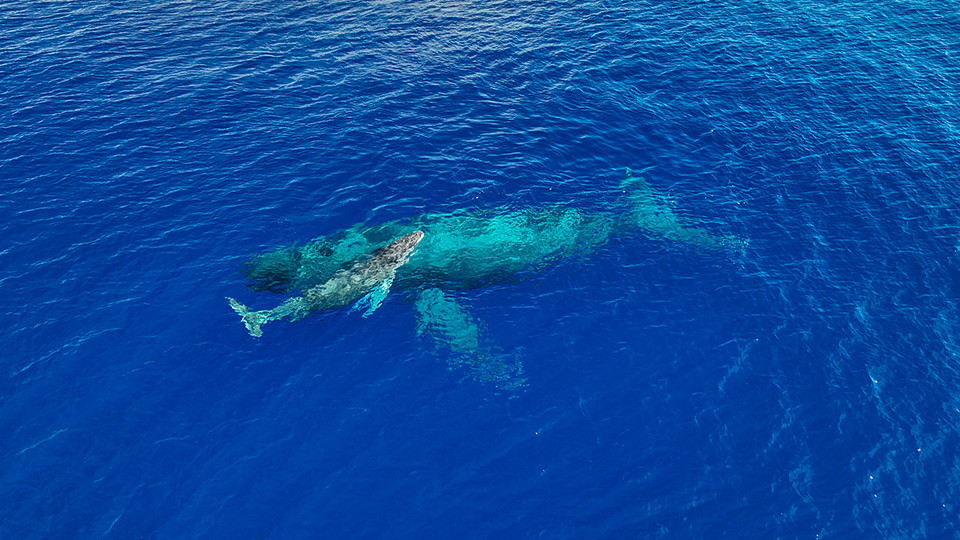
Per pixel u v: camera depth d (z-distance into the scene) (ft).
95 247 92.84
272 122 118.83
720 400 79.56
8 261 89.92
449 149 114.93
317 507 68.69
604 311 89.40
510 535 67.62
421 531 67.46
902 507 70.49
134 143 111.75
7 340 80.64
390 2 163.63
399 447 73.92
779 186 110.42
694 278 94.27
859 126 123.75
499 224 100.17
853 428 77.05
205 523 66.90
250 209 100.07
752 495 71.20
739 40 149.48
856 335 87.04
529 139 118.42
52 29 142.10
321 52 141.38
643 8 162.40
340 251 93.09
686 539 67.82
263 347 82.53
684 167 114.32
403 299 89.51
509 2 165.17
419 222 99.19
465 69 138.31
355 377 80.28
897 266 96.43
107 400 75.87
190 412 75.56
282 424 75.15
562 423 76.74
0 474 68.80
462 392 79.30
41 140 110.73
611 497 70.64
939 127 123.13
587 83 134.92
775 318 88.99
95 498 67.87
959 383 81.71
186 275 89.81
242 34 145.89
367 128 118.52
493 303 89.97
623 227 101.81
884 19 156.97
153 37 142.20
